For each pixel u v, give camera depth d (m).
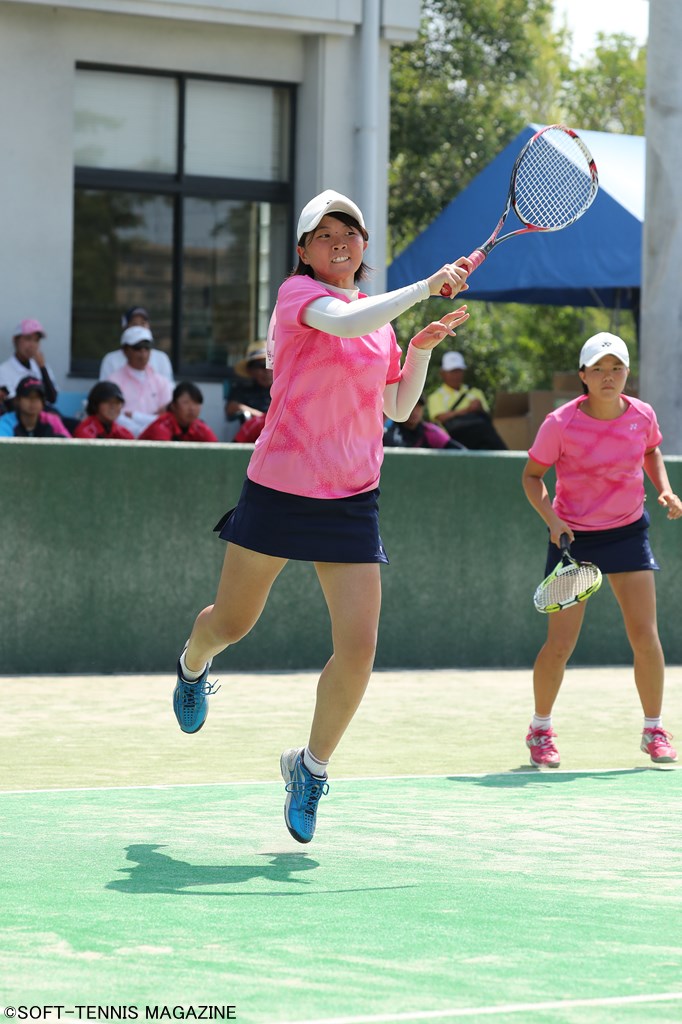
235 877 7.25
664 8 18.09
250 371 20.45
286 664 16.56
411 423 18.41
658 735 11.03
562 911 6.67
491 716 13.51
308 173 22.47
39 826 8.45
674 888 7.13
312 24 21.92
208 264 22.38
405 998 5.38
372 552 7.75
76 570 15.82
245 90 22.36
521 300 28.91
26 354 19.31
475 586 17.17
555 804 9.30
